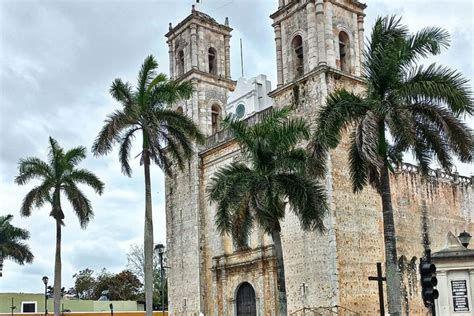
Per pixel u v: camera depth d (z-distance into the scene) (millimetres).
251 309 49000
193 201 55781
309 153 28859
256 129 33031
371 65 27859
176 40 63219
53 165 48719
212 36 62094
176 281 56469
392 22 28500
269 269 46875
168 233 58562
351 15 48094
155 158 37000
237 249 50625
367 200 43938
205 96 59375
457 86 26422
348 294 40781
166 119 37688
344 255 41375
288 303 44031
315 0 46500
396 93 26969
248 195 31875
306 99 45188
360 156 27188
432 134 28656
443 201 52281
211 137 55969
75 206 48844
